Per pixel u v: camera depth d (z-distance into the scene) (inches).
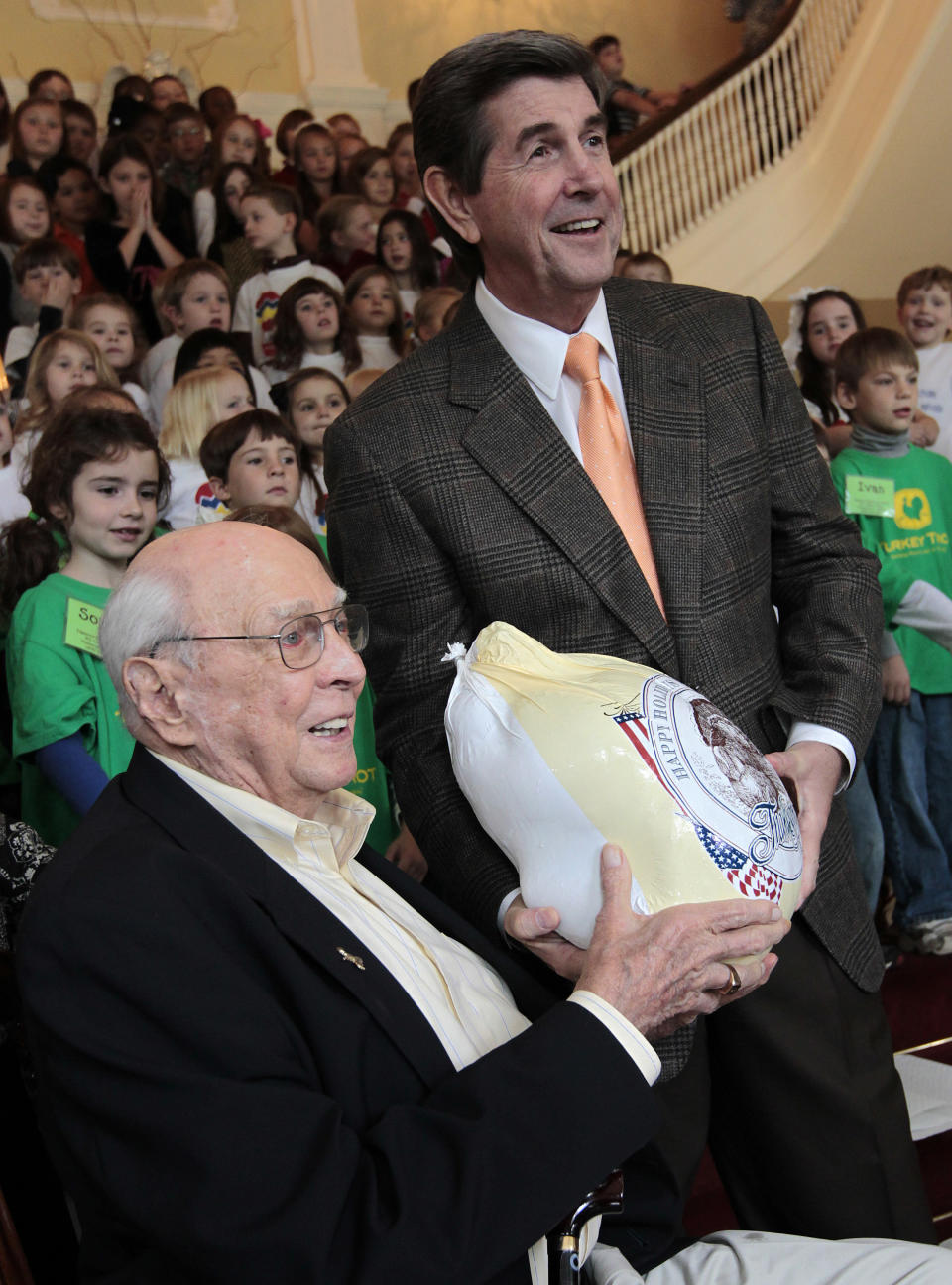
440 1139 33.7
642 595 49.1
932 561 132.3
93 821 40.4
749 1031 51.0
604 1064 35.0
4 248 118.0
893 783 125.6
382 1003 37.8
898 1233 52.2
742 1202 54.4
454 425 50.8
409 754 50.3
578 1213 38.4
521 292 50.3
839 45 168.1
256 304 129.0
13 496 106.7
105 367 119.1
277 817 40.3
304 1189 31.8
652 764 38.9
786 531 54.1
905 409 135.6
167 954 34.6
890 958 114.0
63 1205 62.6
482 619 50.9
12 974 57.0
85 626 81.4
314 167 134.9
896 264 166.2
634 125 162.9
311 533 73.9
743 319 54.5
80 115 123.3
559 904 40.2
